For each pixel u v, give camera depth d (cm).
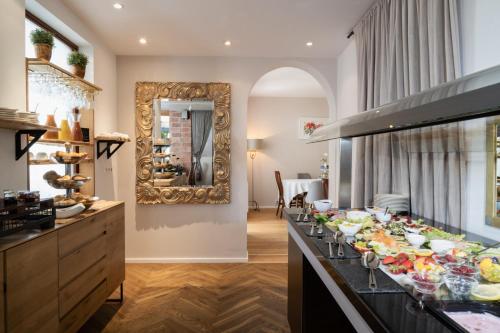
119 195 369
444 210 184
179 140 370
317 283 176
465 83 85
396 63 220
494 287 92
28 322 144
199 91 365
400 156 225
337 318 177
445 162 183
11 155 184
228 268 352
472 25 166
